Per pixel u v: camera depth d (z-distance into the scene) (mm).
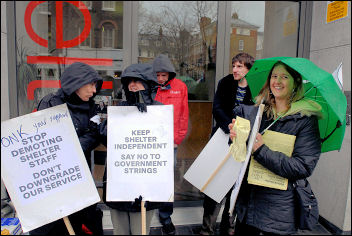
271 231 1535
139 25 3096
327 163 2818
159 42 3141
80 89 1570
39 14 2875
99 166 2598
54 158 1554
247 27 3230
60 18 2926
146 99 1650
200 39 3201
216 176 1797
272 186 1519
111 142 1577
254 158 1511
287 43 3248
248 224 1635
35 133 1530
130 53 3064
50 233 1690
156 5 3109
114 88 2986
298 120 1469
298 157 1443
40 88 2918
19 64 2816
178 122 2572
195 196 3051
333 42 2760
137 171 1566
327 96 1273
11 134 1501
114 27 3027
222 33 3189
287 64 1423
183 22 3172
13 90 2756
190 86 3201
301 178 1450
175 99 2543
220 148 1829
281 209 1520
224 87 2305
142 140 1566
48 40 2918
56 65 2947
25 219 1513
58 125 1560
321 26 2934
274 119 1566
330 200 2766
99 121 1678
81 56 2996
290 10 3201
